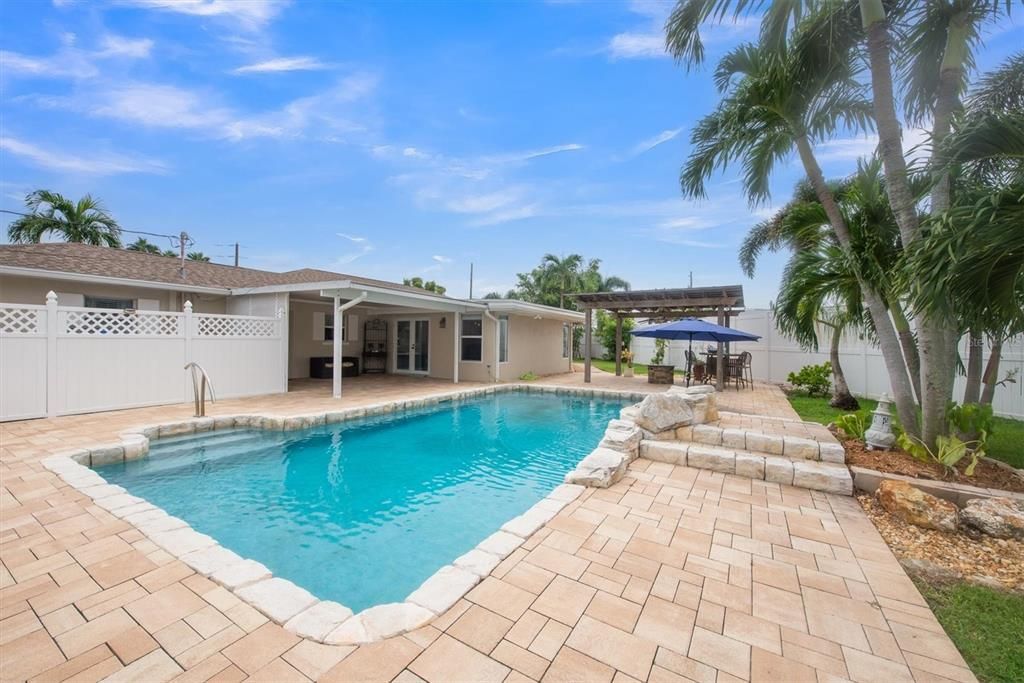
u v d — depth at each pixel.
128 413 7.71
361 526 4.37
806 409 9.91
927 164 3.99
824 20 5.31
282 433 7.57
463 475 5.98
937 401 4.86
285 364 10.84
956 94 5.20
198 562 2.88
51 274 8.74
